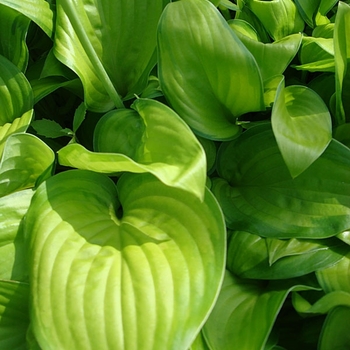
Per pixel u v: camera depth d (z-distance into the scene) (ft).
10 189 3.34
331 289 3.29
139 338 2.93
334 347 3.32
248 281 3.37
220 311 3.25
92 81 3.52
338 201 3.32
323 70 3.64
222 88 3.40
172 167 3.03
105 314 2.96
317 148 3.24
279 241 3.31
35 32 3.86
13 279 3.16
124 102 3.66
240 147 3.49
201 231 3.08
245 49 3.29
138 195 3.25
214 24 3.32
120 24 3.57
